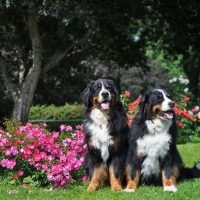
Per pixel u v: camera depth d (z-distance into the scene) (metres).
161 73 37.19
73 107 30.50
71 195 5.90
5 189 6.50
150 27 18.61
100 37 17.80
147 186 6.36
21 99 14.77
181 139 12.70
